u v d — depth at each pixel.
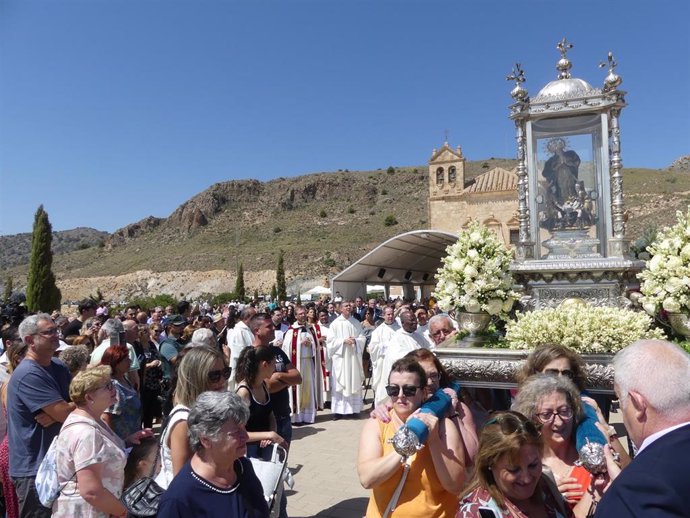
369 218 118.31
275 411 5.03
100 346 7.05
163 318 13.57
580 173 5.95
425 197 122.88
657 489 1.85
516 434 2.39
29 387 4.46
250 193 140.50
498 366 4.60
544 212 6.05
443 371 3.70
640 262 5.49
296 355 10.28
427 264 22.59
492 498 2.43
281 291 45.38
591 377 4.30
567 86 5.94
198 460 2.84
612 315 4.47
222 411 2.77
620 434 7.86
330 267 89.00
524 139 6.11
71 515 3.40
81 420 3.54
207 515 2.71
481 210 40.28
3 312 11.45
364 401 12.55
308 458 7.89
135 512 3.07
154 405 8.92
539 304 5.75
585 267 5.54
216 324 12.23
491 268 5.21
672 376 2.10
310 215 127.00
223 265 97.94
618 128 5.78
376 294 46.09
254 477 3.02
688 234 4.62
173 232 133.62
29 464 4.39
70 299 98.88
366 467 2.99
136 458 3.93
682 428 2.04
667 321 4.90
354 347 10.96
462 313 5.49
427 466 3.00
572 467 2.93
